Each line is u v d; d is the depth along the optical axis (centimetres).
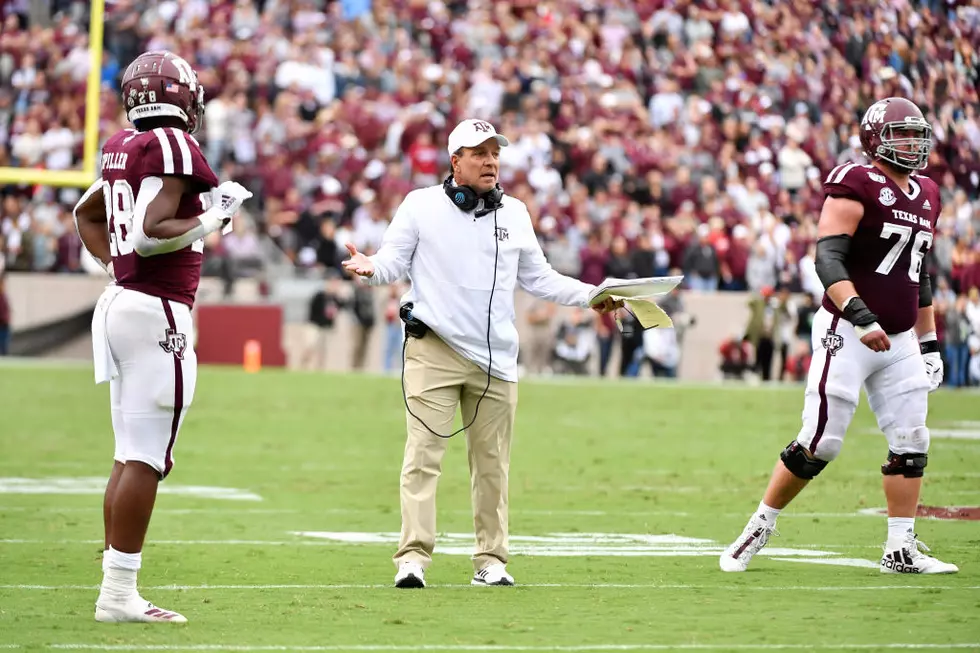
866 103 6881
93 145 7531
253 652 1469
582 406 5703
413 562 1955
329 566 2172
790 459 2105
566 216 7969
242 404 5556
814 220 7806
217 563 2197
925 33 6131
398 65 8844
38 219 7969
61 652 1463
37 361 7775
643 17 8931
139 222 1609
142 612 1644
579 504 3061
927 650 1493
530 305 7619
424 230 2005
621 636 1572
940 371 2172
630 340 7550
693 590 1928
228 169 8212
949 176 6338
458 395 2008
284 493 3228
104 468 3641
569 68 8825
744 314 7575
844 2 7362
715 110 8450
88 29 8144
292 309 7838
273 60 8744
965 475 3544
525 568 2158
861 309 2034
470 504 3042
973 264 6769
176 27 8769
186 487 3325
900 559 2108
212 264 7850
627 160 8375
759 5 8400
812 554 2320
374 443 4319
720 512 2930
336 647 1499
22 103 7731
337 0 9088
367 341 7681
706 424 5016
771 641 1544
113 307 1652
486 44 8938
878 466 3734
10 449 4047
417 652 1474
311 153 8319
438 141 8469
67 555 2245
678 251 7900
